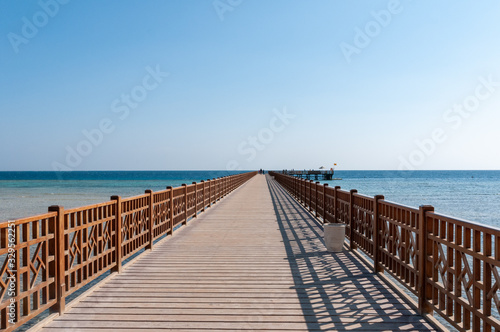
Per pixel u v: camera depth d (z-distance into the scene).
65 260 4.30
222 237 8.98
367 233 6.45
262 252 7.32
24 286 3.52
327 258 6.82
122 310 4.23
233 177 28.50
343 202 8.29
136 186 61.09
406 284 4.60
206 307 4.33
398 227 4.99
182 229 10.23
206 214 13.55
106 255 5.44
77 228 4.48
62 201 30.17
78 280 4.60
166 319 3.97
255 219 12.20
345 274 5.75
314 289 5.01
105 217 5.35
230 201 18.98
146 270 5.97
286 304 4.44
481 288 3.04
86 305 4.39
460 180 102.56
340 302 4.51
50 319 3.91
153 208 7.89
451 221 3.49
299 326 3.81
